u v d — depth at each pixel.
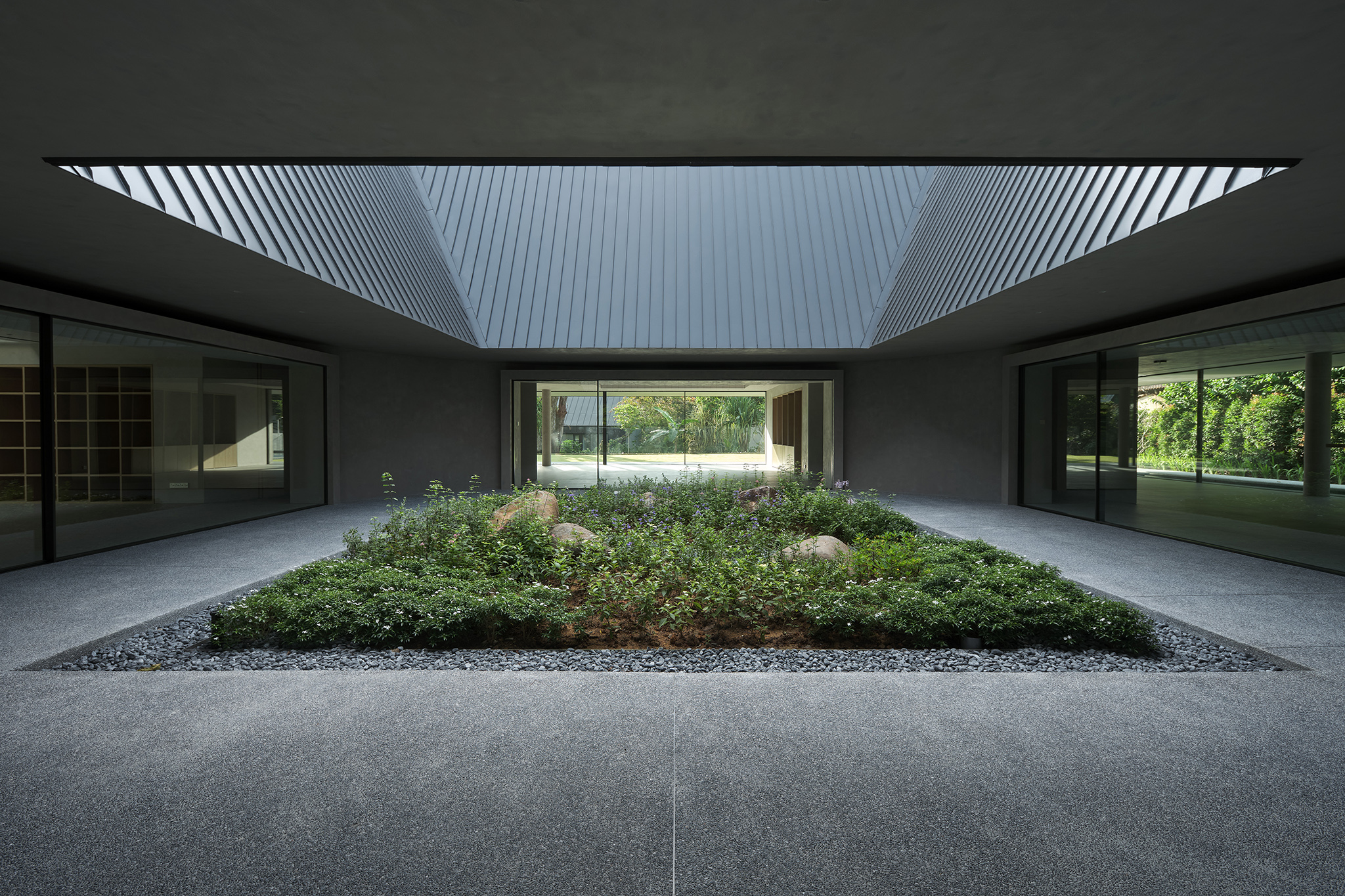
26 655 4.12
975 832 2.35
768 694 3.51
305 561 7.18
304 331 11.30
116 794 2.57
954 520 10.48
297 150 4.14
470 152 4.19
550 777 2.70
